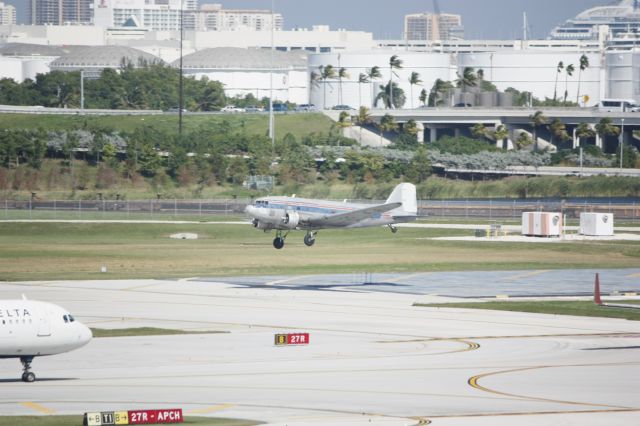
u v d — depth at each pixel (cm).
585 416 17950
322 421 17262
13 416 17412
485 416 17825
